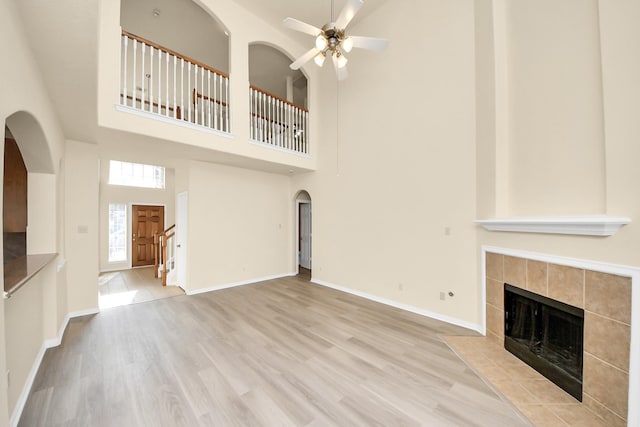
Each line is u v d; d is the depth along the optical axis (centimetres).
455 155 323
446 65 331
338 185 485
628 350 160
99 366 233
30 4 133
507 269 261
